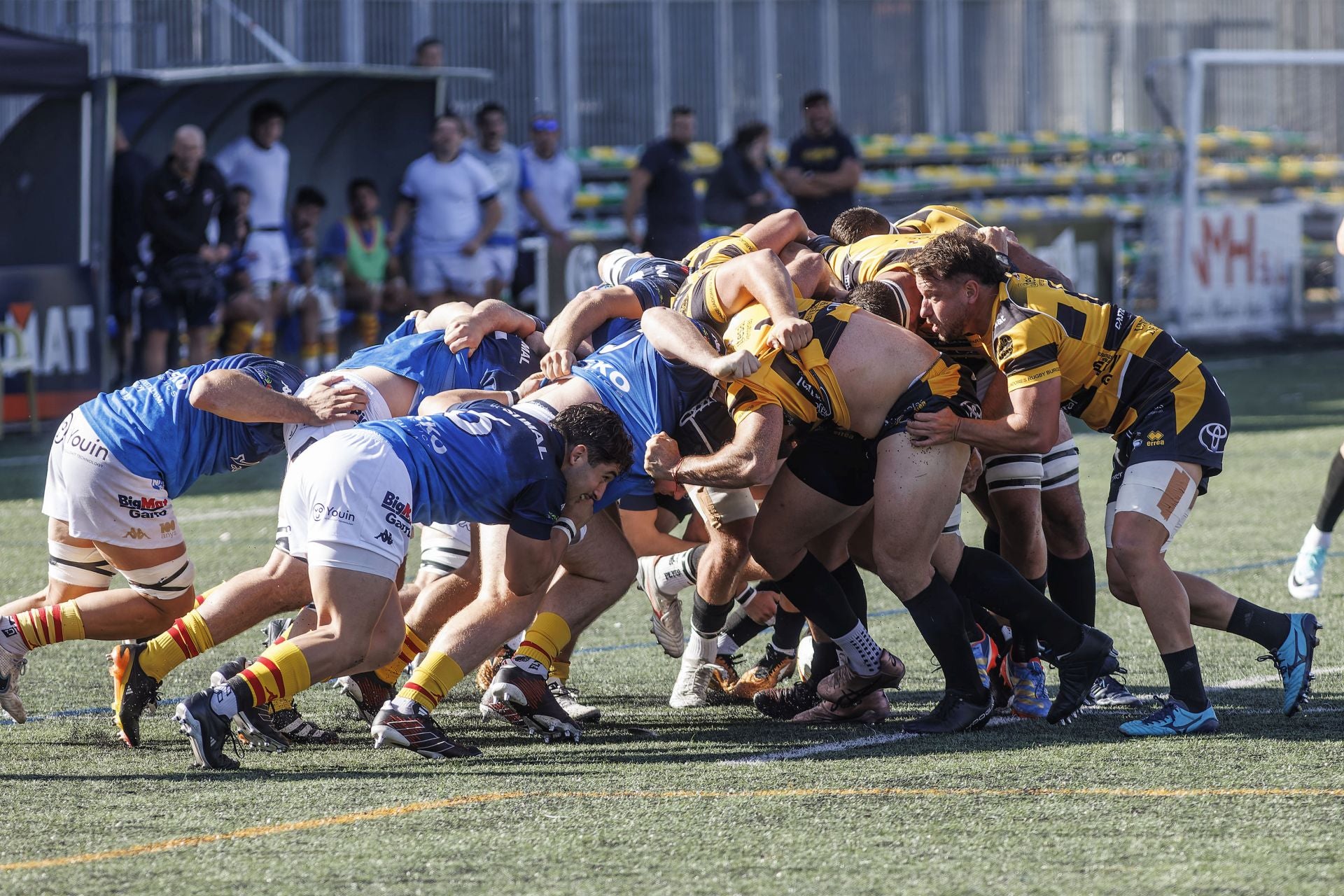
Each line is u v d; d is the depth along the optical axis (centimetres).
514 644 1922
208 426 1725
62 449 1734
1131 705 1856
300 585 1658
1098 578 2667
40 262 4731
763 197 5088
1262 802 1385
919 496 1661
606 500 1730
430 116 5606
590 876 1208
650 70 7188
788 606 1934
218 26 6203
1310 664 1714
